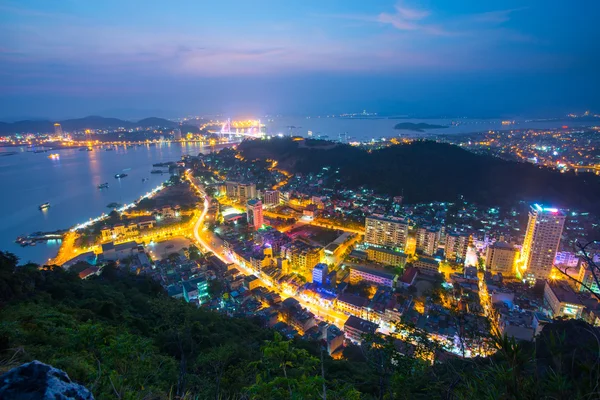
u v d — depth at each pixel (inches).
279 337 495.2
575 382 172.6
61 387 174.4
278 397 418.6
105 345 574.9
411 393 390.0
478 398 205.6
